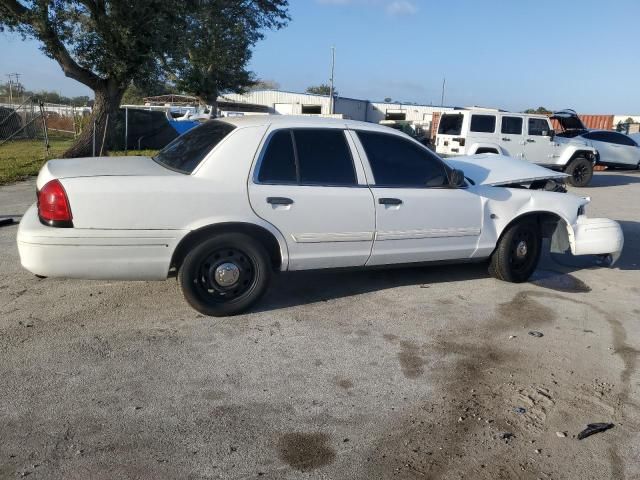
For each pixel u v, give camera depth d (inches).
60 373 143.9
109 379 142.4
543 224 240.4
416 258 208.2
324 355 161.5
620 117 1811.0
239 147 175.3
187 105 1814.7
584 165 617.6
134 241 164.1
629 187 629.3
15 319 175.5
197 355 157.4
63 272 161.8
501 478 112.5
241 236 176.4
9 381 138.9
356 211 189.3
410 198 199.0
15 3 647.1
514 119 594.2
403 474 112.2
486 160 256.7
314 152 186.4
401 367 156.9
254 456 115.4
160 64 747.4
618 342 180.5
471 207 213.6
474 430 128.2
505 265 228.4
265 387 142.6
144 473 108.7
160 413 128.7
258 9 1275.8
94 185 159.9
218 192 170.4
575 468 116.6
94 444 116.4
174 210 166.2
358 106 2009.1
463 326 187.5
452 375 153.6
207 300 179.5
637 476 115.0
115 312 183.9
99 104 714.8
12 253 244.1
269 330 176.2
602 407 140.5
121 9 651.5
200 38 1181.1
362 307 199.8
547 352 170.7
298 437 122.6
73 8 652.7
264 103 2005.4
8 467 108.2
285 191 179.0
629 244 329.1
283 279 226.1
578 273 257.6
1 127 997.8
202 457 114.2
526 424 131.5
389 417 132.0
